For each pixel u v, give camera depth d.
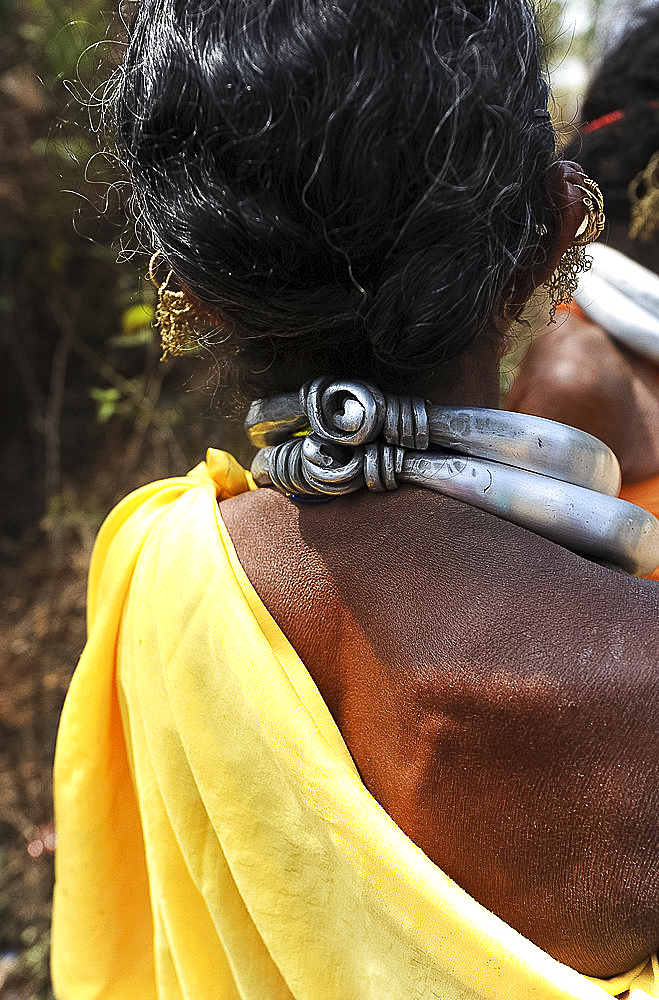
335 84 0.55
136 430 2.59
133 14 0.71
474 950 0.58
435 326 0.60
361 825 0.61
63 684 2.43
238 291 0.61
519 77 0.60
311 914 0.67
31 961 2.08
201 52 0.59
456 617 0.60
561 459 0.63
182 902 0.80
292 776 0.64
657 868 0.55
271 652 0.65
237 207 0.58
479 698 0.57
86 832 0.91
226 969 0.81
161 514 0.81
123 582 0.81
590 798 0.56
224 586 0.68
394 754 0.61
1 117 2.48
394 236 0.57
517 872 0.59
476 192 0.57
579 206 0.67
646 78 1.36
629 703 0.55
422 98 0.55
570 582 0.59
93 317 2.67
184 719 0.70
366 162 0.55
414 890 0.59
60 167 1.54
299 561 0.66
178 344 0.81
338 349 0.65
